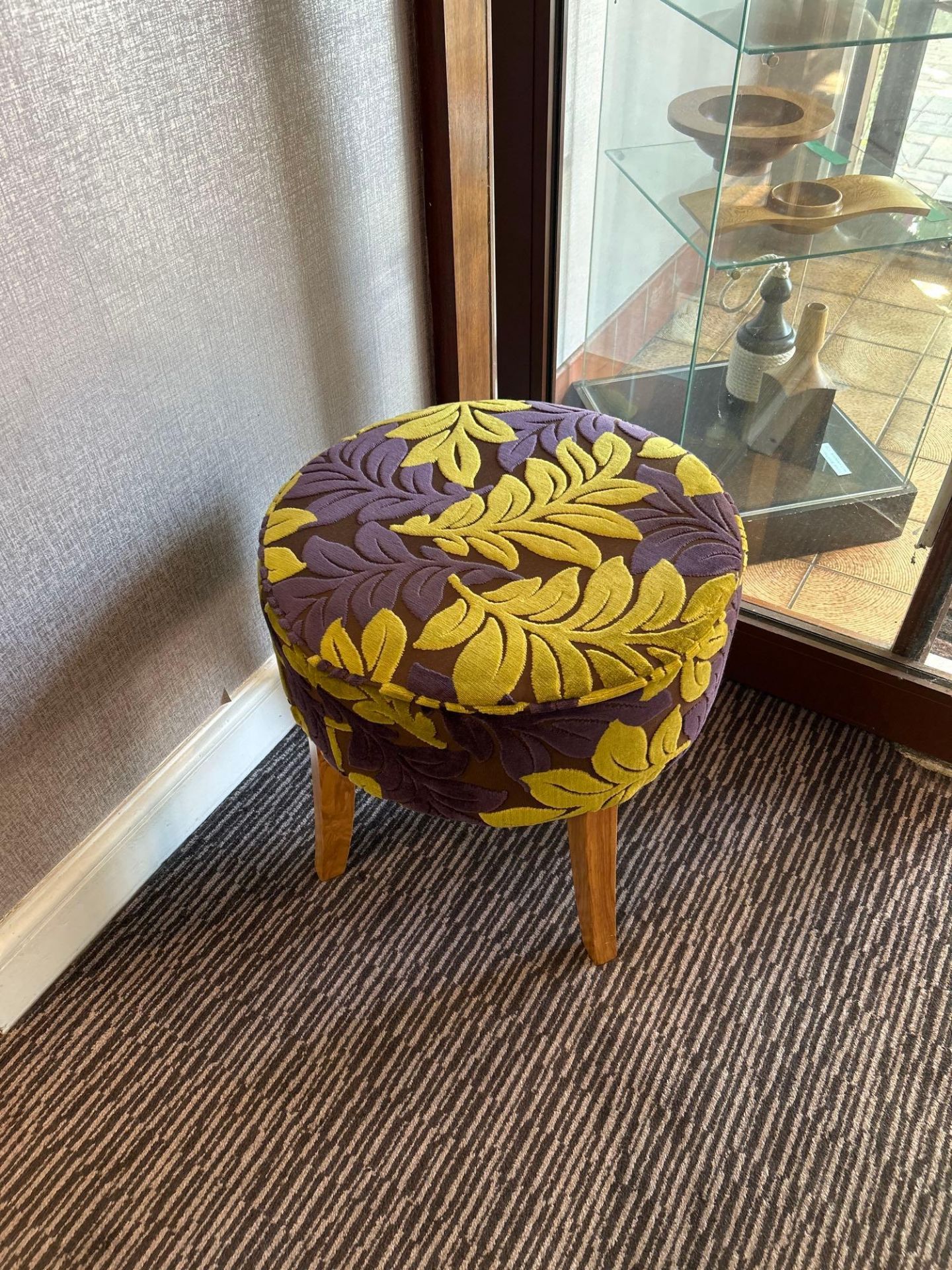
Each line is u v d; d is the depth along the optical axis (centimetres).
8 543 77
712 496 81
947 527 99
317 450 109
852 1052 92
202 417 91
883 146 96
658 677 70
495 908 104
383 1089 90
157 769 103
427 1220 82
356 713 74
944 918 102
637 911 103
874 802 112
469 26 97
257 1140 87
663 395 127
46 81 66
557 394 131
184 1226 83
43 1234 82
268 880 107
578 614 72
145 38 72
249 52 81
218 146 82
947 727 112
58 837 93
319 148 92
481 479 83
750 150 100
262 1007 96
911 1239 81
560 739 72
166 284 82
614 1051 92
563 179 110
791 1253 80
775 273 110
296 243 94
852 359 113
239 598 105
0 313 69
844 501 119
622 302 126
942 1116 88
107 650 90
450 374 124
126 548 88
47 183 69
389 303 112
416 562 76
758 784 114
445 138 102
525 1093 90
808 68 94
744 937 101
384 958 100
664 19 101
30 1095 91
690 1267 80
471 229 111
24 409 74
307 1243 81
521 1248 81
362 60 93
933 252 100
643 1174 85
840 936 100
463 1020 95
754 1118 88
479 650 70
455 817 81
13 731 84
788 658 118
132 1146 87
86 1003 97
